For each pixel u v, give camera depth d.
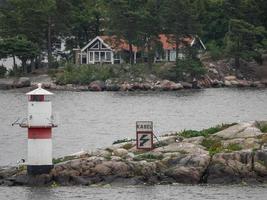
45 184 125.38
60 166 126.81
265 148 128.88
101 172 125.69
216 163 125.81
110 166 126.00
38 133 126.44
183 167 125.94
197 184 124.44
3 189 122.50
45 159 126.75
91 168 126.06
